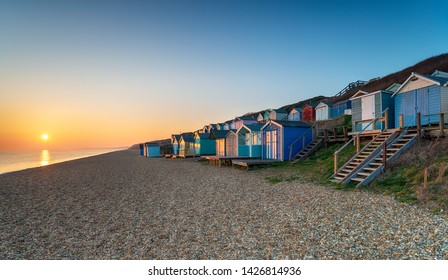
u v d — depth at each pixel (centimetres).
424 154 1253
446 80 1688
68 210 1065
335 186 1276
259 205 1010
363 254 560
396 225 714
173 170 2530
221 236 703
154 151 6131
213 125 6275
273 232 713
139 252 621
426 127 1438
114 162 4175
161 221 863
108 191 1484
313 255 567
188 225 809
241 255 584
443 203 849
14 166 4250
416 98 1803
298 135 2398
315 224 759
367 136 1927
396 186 1102
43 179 2181
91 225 848
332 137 2214
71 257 607
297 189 1280
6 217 980
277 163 2273
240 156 2798
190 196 1245
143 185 1659
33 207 1140
